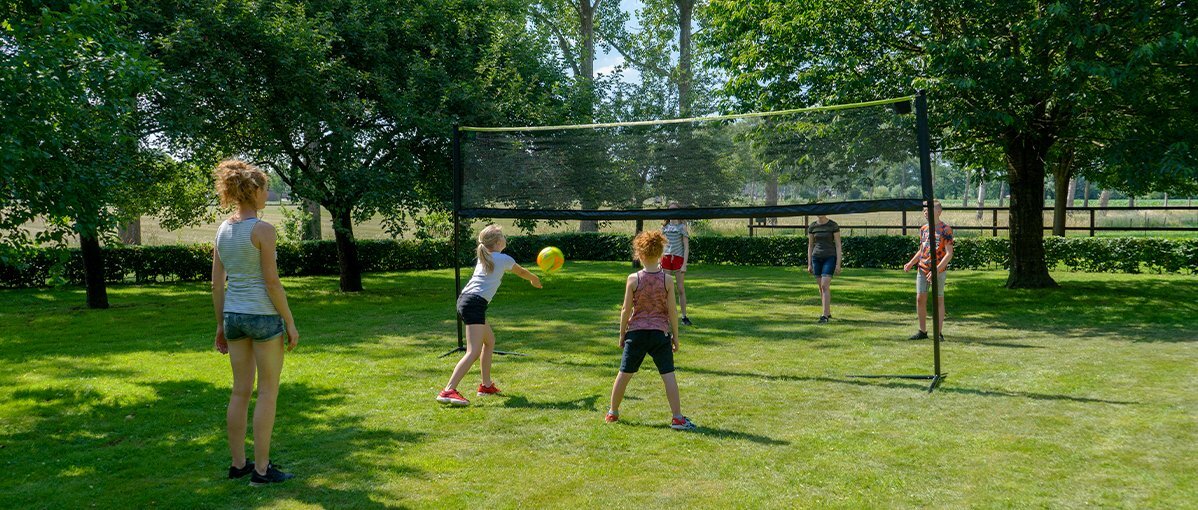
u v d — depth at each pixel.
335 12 15.44
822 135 7.18
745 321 10.53
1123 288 14.16
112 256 18.33
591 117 17.73
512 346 8.69
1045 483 4.04
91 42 6.82
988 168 16.62
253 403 5.97
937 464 4.38
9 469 4.50
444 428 5.27
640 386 6.51
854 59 12.02
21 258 6.20
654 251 5.27
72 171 6.58
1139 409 5.45
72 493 4.08
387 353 8.31
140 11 12.32
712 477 4.22
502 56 17.22
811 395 6.12
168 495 4.02
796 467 4.37
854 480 4.13
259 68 13.52
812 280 17.42
